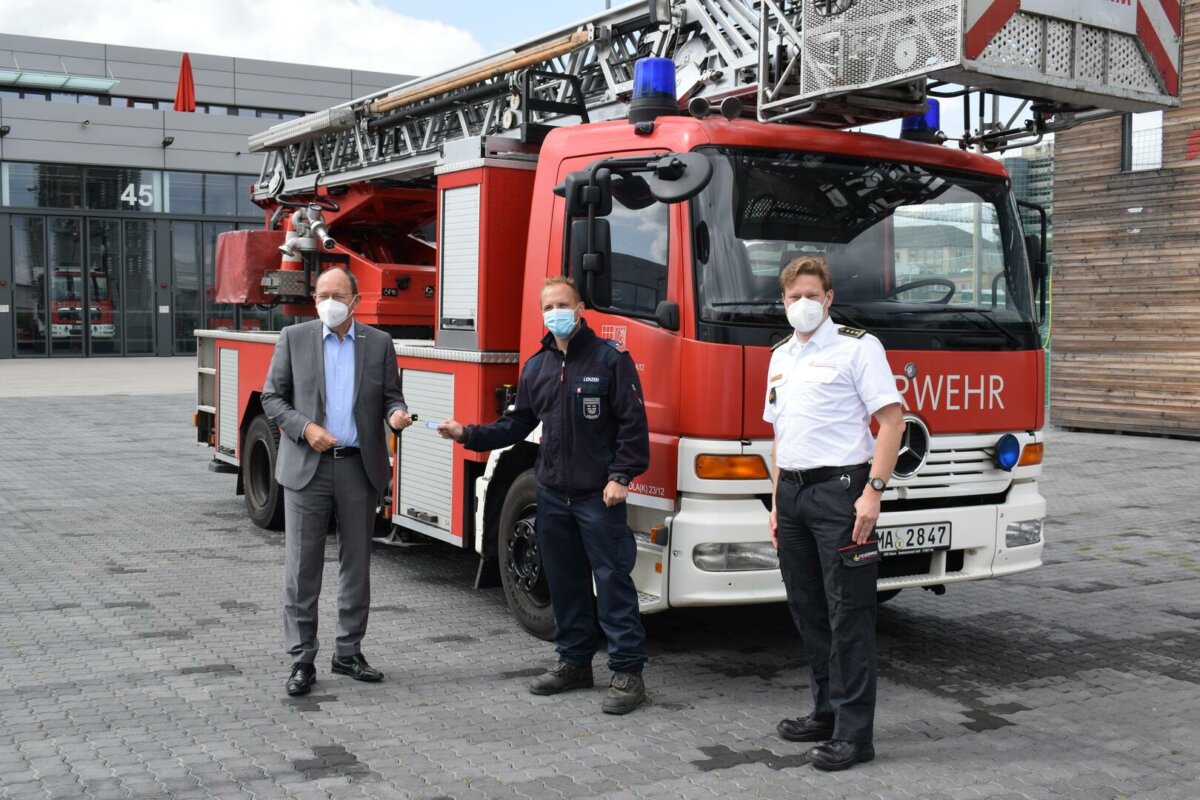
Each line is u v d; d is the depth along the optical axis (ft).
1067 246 53.72
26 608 20.99
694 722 15.43
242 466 30.09
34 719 15.14
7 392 72.28
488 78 23.94
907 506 17.29
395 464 23.54
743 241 16.49
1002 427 17.90
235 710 15.64
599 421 15.72
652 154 17.20
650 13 20.63
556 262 18.83
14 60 105.29
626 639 15.84
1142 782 13.46
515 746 14.42
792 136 17.21
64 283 106.93
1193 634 20.24
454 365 21.24
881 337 16.72
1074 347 53.78
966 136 20.13
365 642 19.24
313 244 28.84
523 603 19.57
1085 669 18.12
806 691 16.88
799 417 13.82
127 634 19.35
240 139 112.57
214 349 32.42
